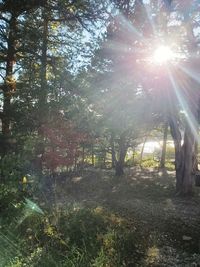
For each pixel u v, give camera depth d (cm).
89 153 1973
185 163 1312
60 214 753
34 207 767
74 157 1423
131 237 705
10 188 736
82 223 702
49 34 1739
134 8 1289
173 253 705
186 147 1325
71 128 1353
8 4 1316
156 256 677
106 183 1505
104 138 1892
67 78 1530
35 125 1320
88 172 1800
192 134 1320
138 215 968
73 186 1346
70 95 1480
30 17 1611
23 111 1356
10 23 1636
